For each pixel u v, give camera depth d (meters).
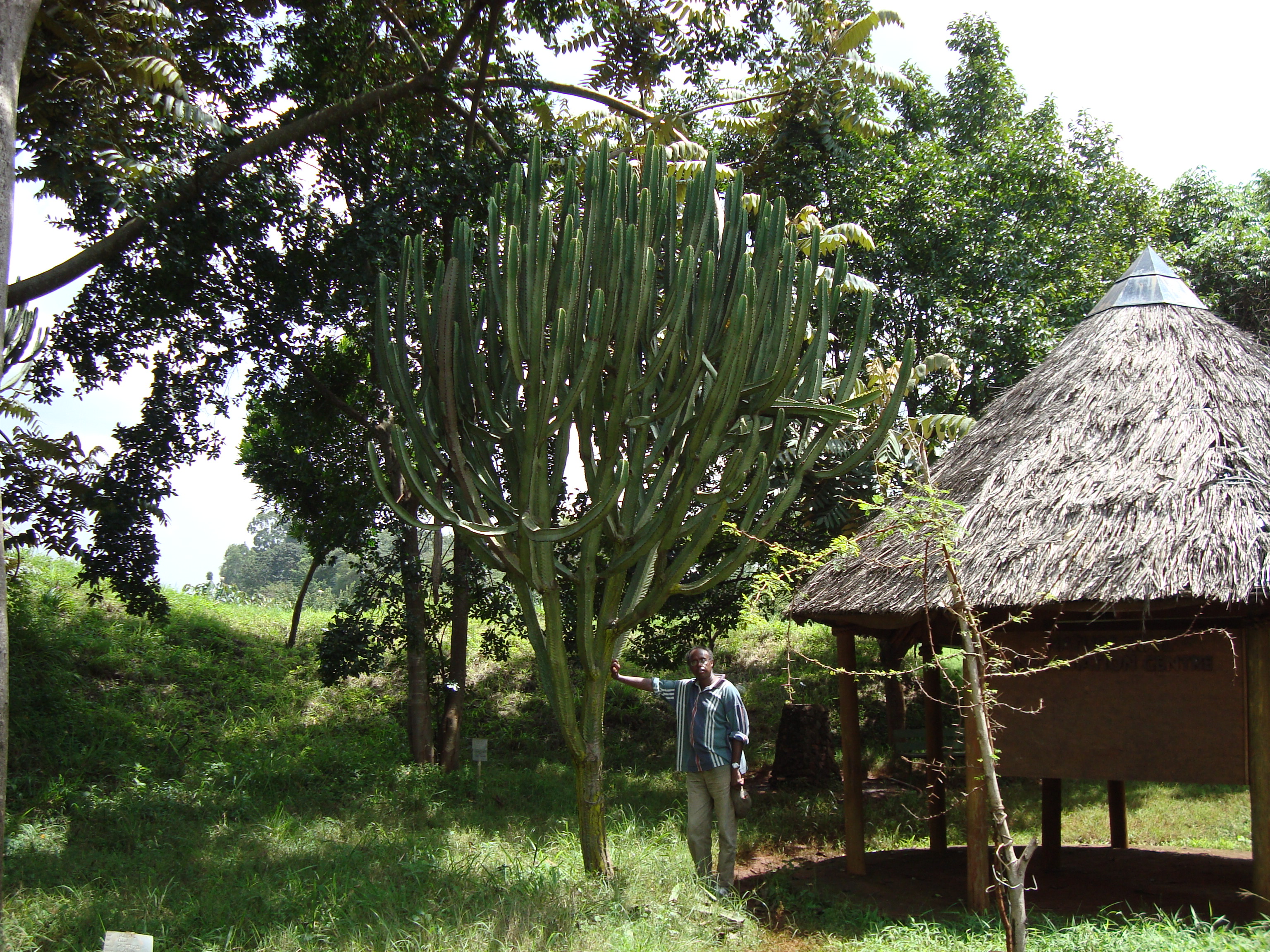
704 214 5.73
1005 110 15.77
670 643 12.55
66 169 7.88
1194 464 5.70
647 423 5.48
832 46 11.14
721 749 6.12
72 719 10.05
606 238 5.29
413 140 10.35
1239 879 7.13
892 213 12.27
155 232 8.42
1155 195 17.38
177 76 7.83
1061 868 7.60
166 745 10.26
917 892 6.61
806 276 5.55
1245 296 15.50
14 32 5.09
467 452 5.83
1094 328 7.67
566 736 6.11
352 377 11.81
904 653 8.15
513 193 5.57
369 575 11.55
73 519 9.10
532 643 6.28
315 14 10.27
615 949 4.64
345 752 10.93
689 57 11.27
